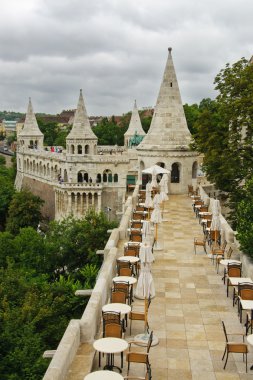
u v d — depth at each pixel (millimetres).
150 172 44156
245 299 19219
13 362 26750
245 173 42062
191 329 18516
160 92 53500
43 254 55500
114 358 16125
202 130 45250
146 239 19078
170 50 53031
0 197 108875
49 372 12805
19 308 33250
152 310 20328
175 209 43750
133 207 41375
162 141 52250
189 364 15844
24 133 131500
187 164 52469
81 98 97438
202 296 21984
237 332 18250
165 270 25703
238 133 43094
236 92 43281
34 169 119688
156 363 15891
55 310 35188
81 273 49281
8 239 56500
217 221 28250
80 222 58812
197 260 27609
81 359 15086
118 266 22703
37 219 99375
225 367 15625
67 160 95062
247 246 24562
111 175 96812
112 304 17781
